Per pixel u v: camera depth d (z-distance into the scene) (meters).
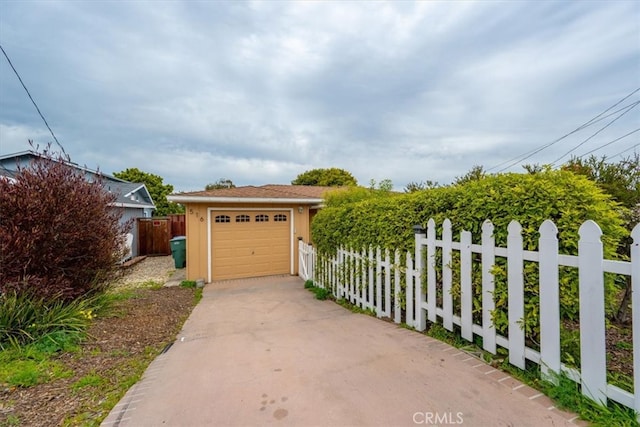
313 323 4.46
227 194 9.24
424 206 3.71
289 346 3.44
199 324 4.77
